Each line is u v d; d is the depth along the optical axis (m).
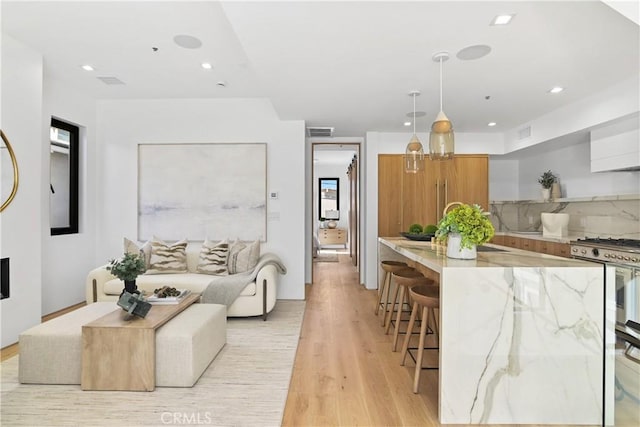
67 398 2.17
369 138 5.41
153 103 4.71
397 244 3.30
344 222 10.38
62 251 4.09
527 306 1.97
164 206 4.73
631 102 3.12
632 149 3.33
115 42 3.04
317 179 10.39
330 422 1.96
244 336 3.27
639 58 2.72
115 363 2.26
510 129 5.19
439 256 2.43
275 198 4.72
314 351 2.94
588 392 1.97
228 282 3.69
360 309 4.22
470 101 3.83
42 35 2.91
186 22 2.71
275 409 2.06
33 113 3.16
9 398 2.17
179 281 3.70
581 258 3.59
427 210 5.43
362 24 2.22
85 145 4.48
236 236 4.71
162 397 2.19
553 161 5.10
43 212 3.81
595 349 1.97
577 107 3.80
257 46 2.52
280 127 4.71
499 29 2.29
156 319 2.45
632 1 1.57
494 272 1.97
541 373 1.97
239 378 2.44
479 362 1.97
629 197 3.69
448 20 2.18
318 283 5.77
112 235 4.72
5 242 2.93
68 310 4.05
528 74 3.04
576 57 2.71
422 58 2.72
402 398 2.21
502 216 5.92
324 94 3.61
